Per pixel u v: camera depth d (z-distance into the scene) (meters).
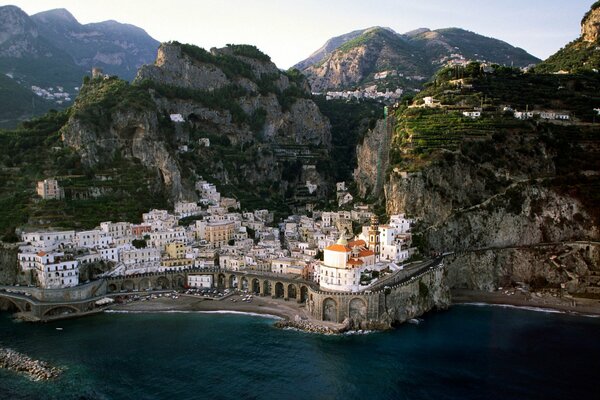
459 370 195.62
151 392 181.00
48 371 193.75
